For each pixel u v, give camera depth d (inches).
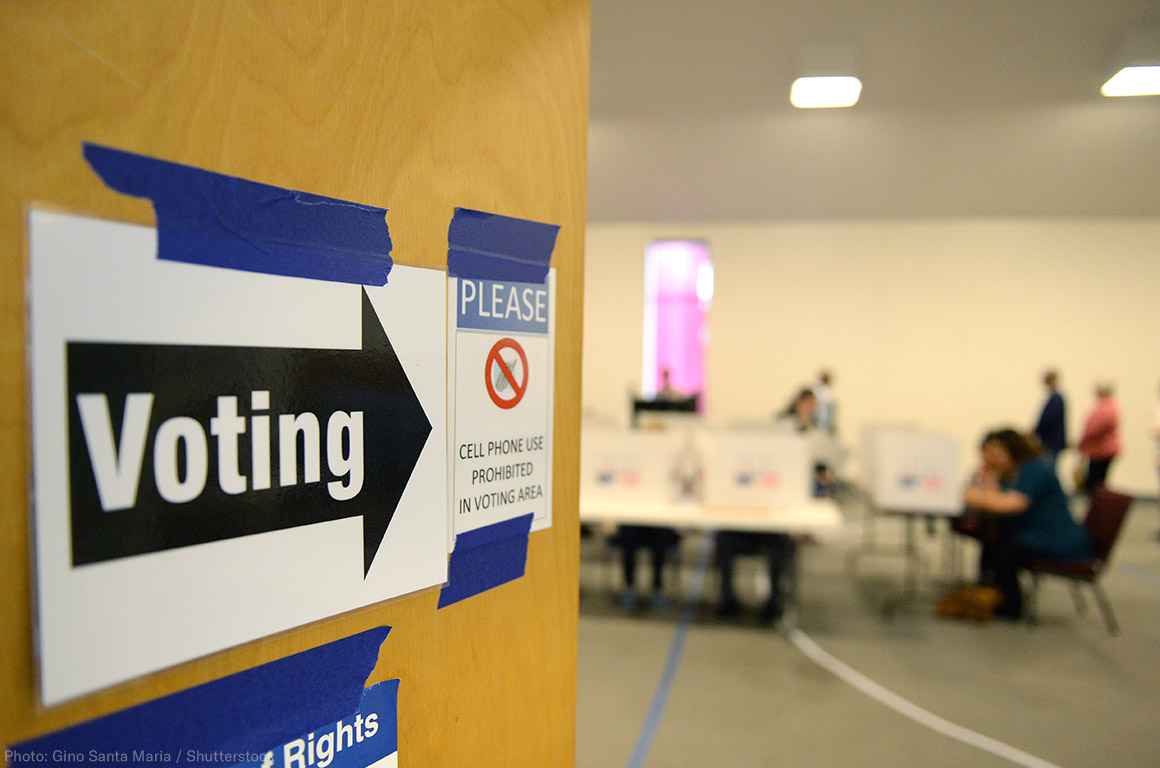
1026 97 177.6
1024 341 303.6
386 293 25.9
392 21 25.9
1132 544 231.0
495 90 30.5
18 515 17.1
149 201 19.3
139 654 19.3
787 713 115.4
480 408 30.3
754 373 322.7
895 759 101.7
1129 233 293.6
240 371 21.4
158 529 19.6
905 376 312.7
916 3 129.2
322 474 23.8
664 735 108.4
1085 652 141.4
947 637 149.5
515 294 32.0
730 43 146.4
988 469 163.5
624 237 327.9
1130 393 296.7
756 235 320.5
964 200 243.9
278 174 22.4
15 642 17.2
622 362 330.0
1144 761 101.7
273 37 22.2
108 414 18.5
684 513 152.0
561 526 35.8
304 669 23.8
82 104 18.0
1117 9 130.5
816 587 184.9
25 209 17.0
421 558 27.7
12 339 16.9
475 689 30.9
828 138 210.1
